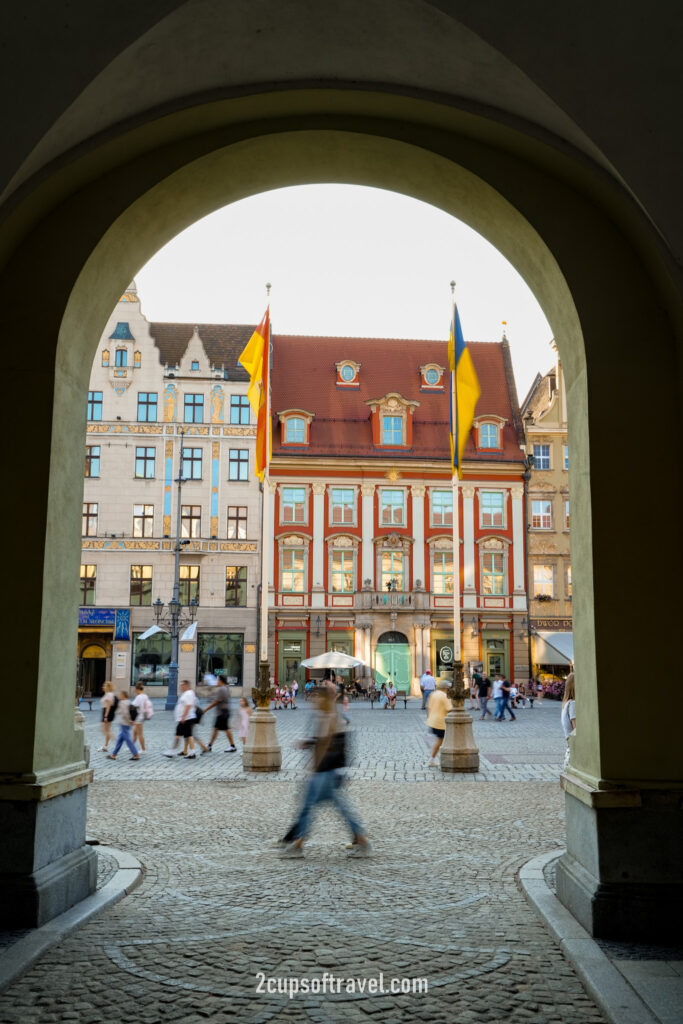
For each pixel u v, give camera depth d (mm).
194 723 20016
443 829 10914
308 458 51250
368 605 50188
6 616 6781
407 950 6145
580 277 7156
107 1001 5203
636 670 6680
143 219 7703
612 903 6234
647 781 6523
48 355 7102
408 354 58250
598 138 6418
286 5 6184
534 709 40594
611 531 6844
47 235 7238
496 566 51969
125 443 48656
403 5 6156
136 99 6773
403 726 29719
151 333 50906
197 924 6773
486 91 6824
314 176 8484
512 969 5758
